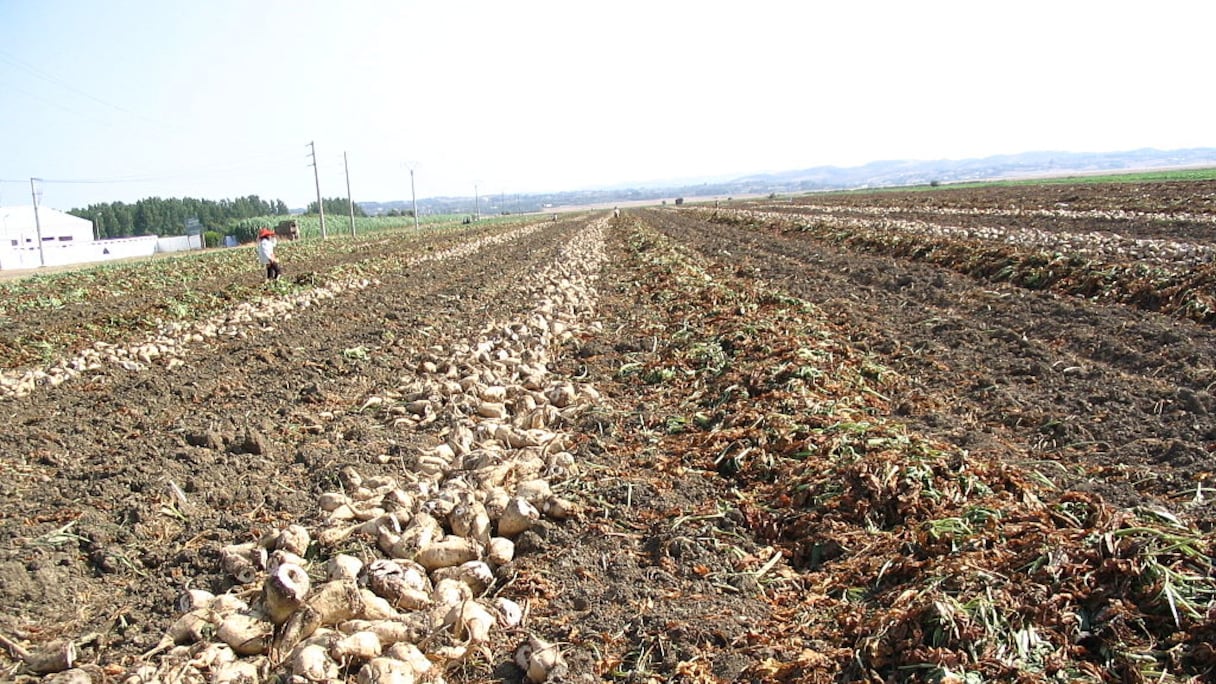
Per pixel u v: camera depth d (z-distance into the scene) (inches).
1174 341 370.3
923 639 151.1
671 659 158.1
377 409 339.0
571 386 361.7
